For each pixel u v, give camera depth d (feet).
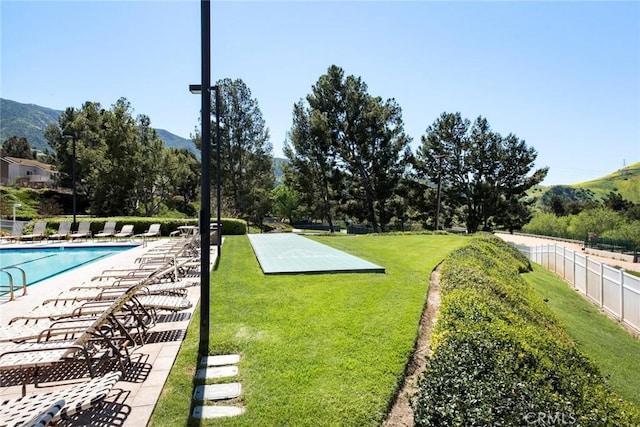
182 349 14.03
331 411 10.05
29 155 211.41
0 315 19.15
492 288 22.30
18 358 10.05
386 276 27.32
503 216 119.75
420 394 8.96
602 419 8.07
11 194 117.50
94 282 25.73
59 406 6.85
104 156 96.07
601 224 121.29
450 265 27.76
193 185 163.94
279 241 53.62
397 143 103.76
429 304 21.48
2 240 58.95
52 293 24.23
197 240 45.27
